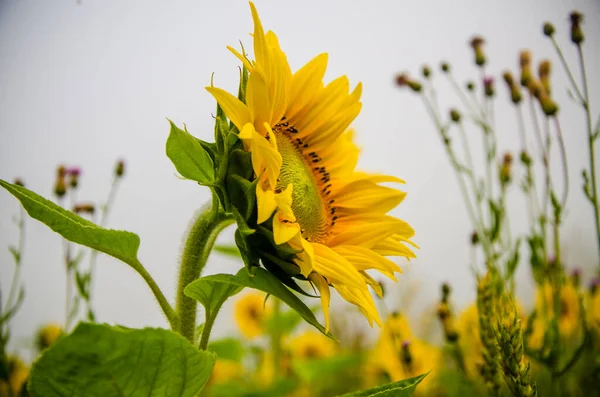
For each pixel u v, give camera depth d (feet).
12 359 2.44
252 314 3.70
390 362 2.66
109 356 1.30
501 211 2.39
